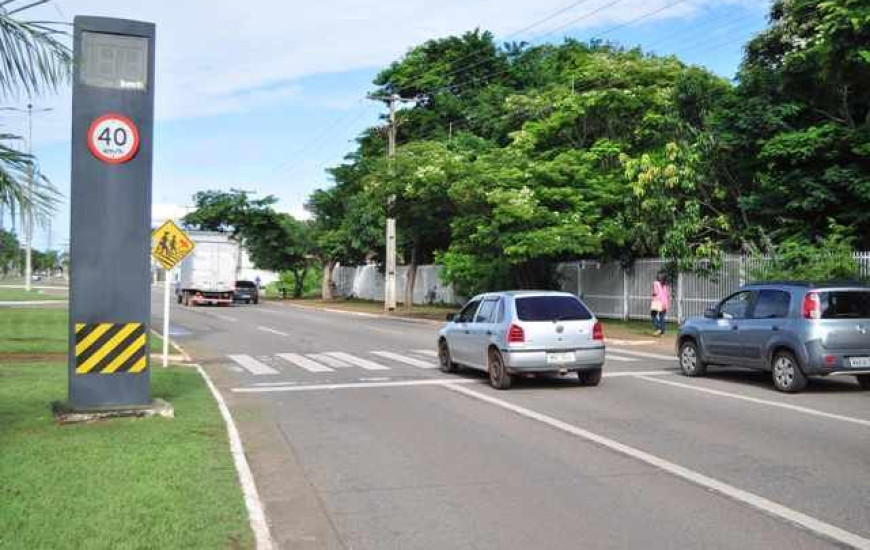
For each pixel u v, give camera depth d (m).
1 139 7.23
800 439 9.35
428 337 25.95
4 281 116.50
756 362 13.91
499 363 13.79
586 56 40.59
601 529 6.09
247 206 63.06
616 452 8.74
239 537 5.65
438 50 54.59
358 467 8.16
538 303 13.92
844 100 24.38
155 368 16.39
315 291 71.88
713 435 9.63
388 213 36.62
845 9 19.27
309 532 6.09
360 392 13.55
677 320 27.45
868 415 10.99
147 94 10.46
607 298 32.00
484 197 30.38
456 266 37.25
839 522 6.18
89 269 10.27
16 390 12.34
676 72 32.47
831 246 21.25
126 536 5.50
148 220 10.52
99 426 9.60
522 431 9.98
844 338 12.84
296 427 10.33
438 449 8.98
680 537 5.88
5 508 6.08
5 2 6.68
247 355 20.03
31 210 7.32
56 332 24.36
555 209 30.09
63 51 6.86
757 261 23.20
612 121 32.41
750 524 6.16
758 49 29.36
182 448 8.36
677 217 26.14
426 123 51.62
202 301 53.00
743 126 25.17
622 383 14.63
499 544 5.78
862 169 23.42
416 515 6.51
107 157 10.30
